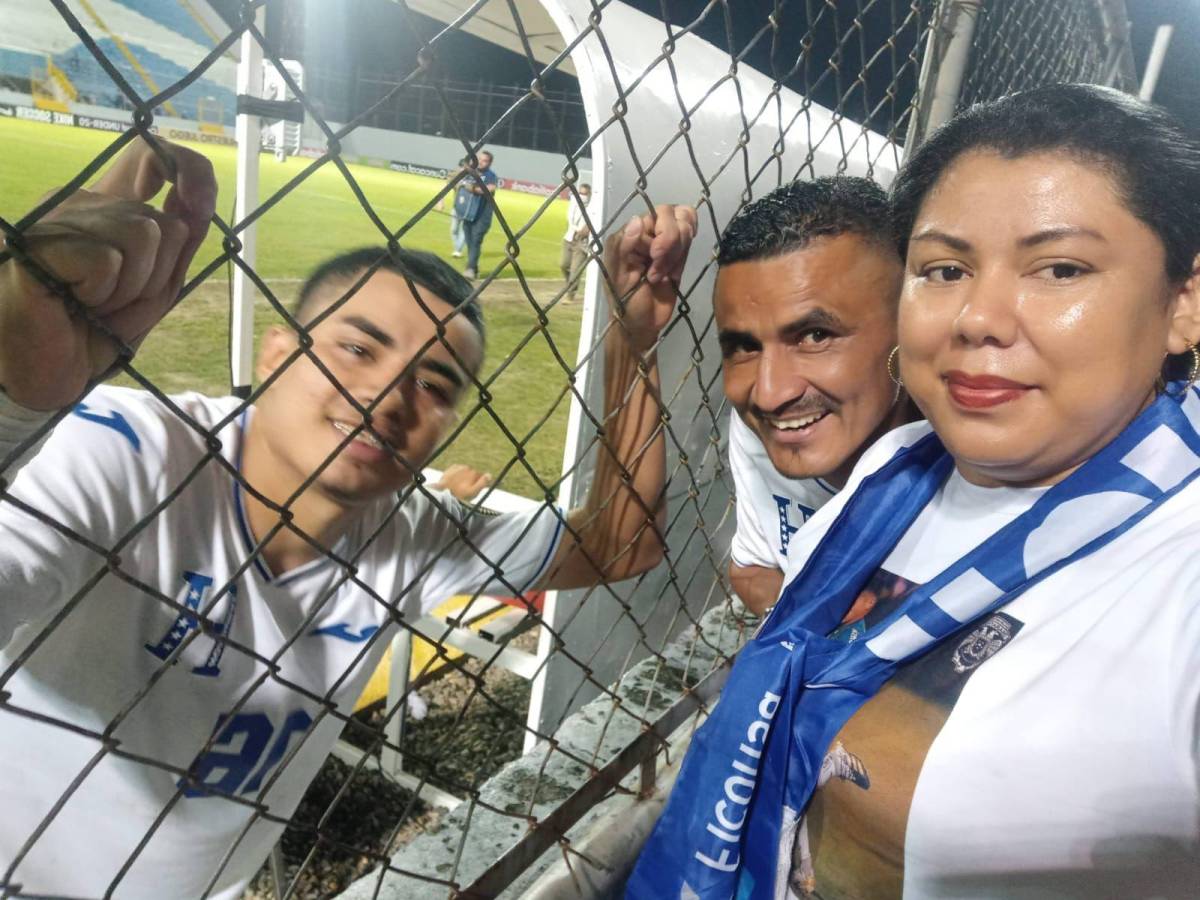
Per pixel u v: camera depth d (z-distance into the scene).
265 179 12.95
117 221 0.49
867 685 0.80
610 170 1.53
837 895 0.82
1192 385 0.72
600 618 2.13
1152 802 0.61
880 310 1.12
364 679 1.12
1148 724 0.61
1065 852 0.64
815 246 1.09
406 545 1.10
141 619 0.89
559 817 1.01
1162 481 0.69
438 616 2.92
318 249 11.55
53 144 14.85
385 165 22.34
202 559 0.92
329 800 2.40
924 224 0.71
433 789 2.44
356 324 0.84
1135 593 0.66
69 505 0.79
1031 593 0.72
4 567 0.73
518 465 5.17
